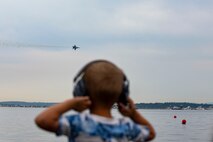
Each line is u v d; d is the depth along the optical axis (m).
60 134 3.28
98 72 3.40
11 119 130.00
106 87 3.39
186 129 75.50
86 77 3.43
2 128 74.94
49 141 47.47
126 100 3.62
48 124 3.21
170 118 159.88
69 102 3.30
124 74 3.56
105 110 3.48
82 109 3.34
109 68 3.44
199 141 50.06
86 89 3.44
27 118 141.12
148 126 3.69
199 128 79.62
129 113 3.64
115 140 3.35
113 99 3.46
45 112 3.25
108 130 3.35
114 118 3.49
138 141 3.59
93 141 3.30
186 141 50.25
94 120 3.33
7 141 49.16
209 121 125.69
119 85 3.45
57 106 3.28
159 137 56.09
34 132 63.16
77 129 3.29
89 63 3.49
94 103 3.47
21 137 54.28
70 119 3.29
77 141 3.31
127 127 3.46
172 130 71.69
